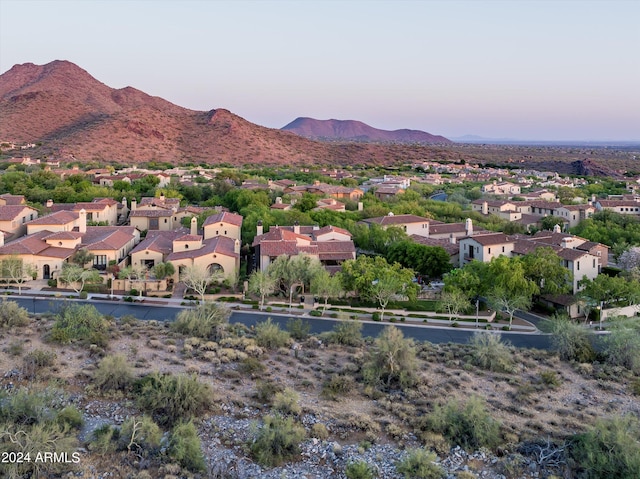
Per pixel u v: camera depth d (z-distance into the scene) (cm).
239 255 8725
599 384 5162
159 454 3597
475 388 4953
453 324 6831
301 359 5369
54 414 3834
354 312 7219
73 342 5325
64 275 7325
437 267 8356
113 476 3391
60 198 12756
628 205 14475
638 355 5594
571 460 3784
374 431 4075
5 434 3456
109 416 4044
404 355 5075
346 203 14088
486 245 8575
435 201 14750
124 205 12562
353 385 4806
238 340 5600
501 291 6850
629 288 7231
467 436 4006
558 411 4547
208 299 7375
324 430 4003
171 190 14425
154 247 8275
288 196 14300
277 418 4012
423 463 3600
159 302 7169
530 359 5694
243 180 18788
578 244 9162
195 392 4206
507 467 3700
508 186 19888
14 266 7262
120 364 4481
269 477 3534
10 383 4366
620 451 3722
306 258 7656
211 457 3681
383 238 9594
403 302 7638
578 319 7312
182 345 5528
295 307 7231
